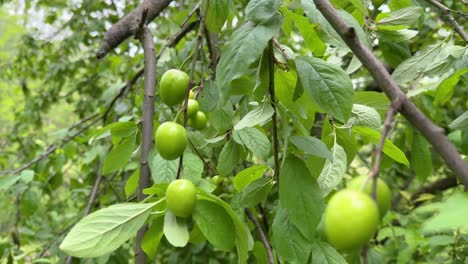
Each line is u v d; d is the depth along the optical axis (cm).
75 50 135
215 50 69
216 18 48
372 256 62
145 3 50
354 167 98
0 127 194
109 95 83
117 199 92
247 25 35
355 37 27
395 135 85
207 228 36
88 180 99
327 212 23
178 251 88
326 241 38
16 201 96
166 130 38
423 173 62
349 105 34
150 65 47
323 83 34
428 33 93
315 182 36
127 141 48
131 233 35
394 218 95
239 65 33
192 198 36
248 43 33
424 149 61
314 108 41
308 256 37
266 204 83
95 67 121
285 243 38
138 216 36
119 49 113
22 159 124
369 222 22
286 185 36
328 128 44
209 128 55
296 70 37
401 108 23
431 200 106
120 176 102
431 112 67
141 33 49
